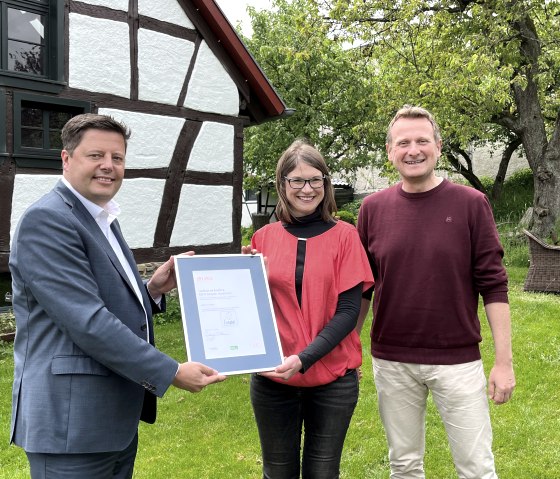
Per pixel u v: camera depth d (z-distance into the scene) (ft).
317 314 7.19
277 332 7.03
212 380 6.25
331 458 7.34
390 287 8.00
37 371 5.89
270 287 7.50
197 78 24.85
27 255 5.75
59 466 5.89
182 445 12.34
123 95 22.54
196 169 25.05
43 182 20.43
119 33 22.27
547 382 15.34
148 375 5.82
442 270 7.72
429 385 8.02
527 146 36.73
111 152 6.27
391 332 8.09
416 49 39.01
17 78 19.53
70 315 5.62
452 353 7.82
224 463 11.50
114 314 6.13
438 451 11.84
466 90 32.86
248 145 59.41
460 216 7.73
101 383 5.95
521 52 35.35
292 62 54.44
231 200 26.35
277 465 7.56
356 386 7.52
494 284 7.68
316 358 6.85
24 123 20.27
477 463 7.77
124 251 6.98
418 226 7.84
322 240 7.45
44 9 20.77
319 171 7.43
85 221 6.21
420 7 35.73
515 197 53.72
